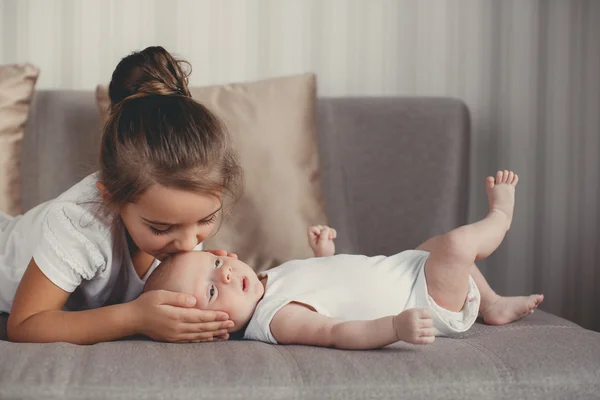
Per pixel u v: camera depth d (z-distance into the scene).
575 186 2.46
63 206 1.38
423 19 2.41
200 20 2.34
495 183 1.56
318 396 1.12
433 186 2.20
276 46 2.37
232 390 1.11
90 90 2.25
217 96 2.06
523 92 2.44
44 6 2.29
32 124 2.15
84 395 1.09
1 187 1.97
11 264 1.57
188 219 1.30
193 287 1.39
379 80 2.41
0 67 2.06
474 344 1.32
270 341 1.36
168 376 1.12
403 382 1.14
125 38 2.32
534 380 1.17
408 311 1.23
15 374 1.12
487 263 2.46
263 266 1.97
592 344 1.31
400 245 2.19
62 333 1.30
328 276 1.46
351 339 1.27
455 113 2.24
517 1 2.42
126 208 1.32
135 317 1.30
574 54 2.44
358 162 2.21
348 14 2.39
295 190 2.02
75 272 1.36
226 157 1.36
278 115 2.05
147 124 1.31
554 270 2.47
